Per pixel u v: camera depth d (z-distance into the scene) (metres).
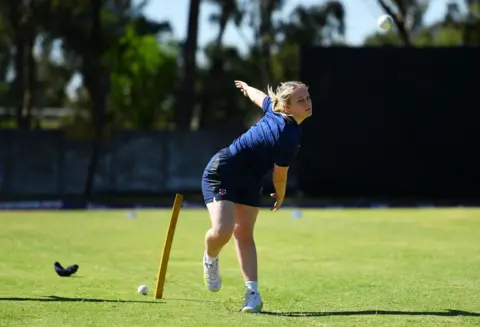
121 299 29.00
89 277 35.09
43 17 111.38
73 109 131.50
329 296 29.92
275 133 25.61
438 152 93.06
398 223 64.31
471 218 69.06
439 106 92.94
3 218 70.38
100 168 100.06
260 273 36.62
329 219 68.62
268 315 25.70
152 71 153.88
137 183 100.62
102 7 117.50
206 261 26.92
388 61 92.75
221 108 158.00
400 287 31.92
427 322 24.48
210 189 26.16
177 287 32.34
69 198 98.88
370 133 93.25
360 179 93.38
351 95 92.88
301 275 35.84
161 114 156.38
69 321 24.52
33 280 33.94
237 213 26.48
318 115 93.06
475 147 92.94
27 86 121.94
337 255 43.56
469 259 41.16
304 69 92.94
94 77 111.38
